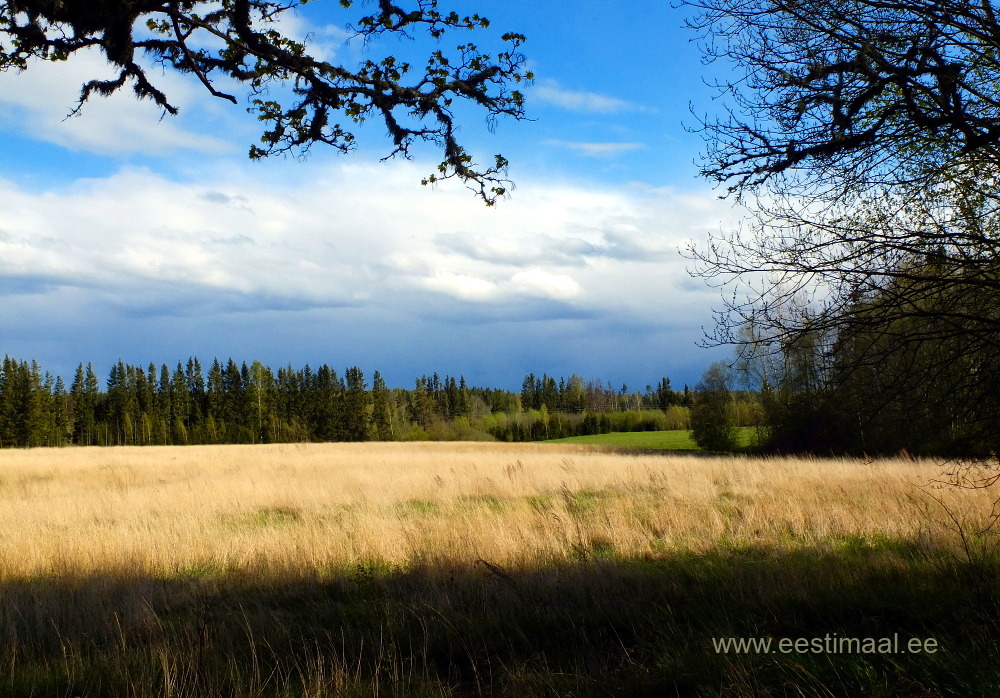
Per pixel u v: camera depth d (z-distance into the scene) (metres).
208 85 4.67
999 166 4.65
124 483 18.05
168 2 4.30
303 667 4.79
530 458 26.98
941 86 4.02
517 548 7.67
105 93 4.61
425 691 4.32
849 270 4.52
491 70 4.76
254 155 4.81
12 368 78.81
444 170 4.84
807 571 6.37
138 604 5.94
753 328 4.81
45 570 7.70
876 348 4.71
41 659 5.02
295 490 14.79
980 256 4.62
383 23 4.48
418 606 5.86
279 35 4.62
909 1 4.46
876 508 9.77
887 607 5.33
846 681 4.03
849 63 4.09
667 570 6.98
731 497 12.44
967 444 5.09
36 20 4.29
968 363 4.79
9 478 20.25
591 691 4.24
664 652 4.69
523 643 5.16
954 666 4.00
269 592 6.69
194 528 9.92
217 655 4.91
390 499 13.38
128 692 4.34
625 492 13.52
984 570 5.75
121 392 92.75
